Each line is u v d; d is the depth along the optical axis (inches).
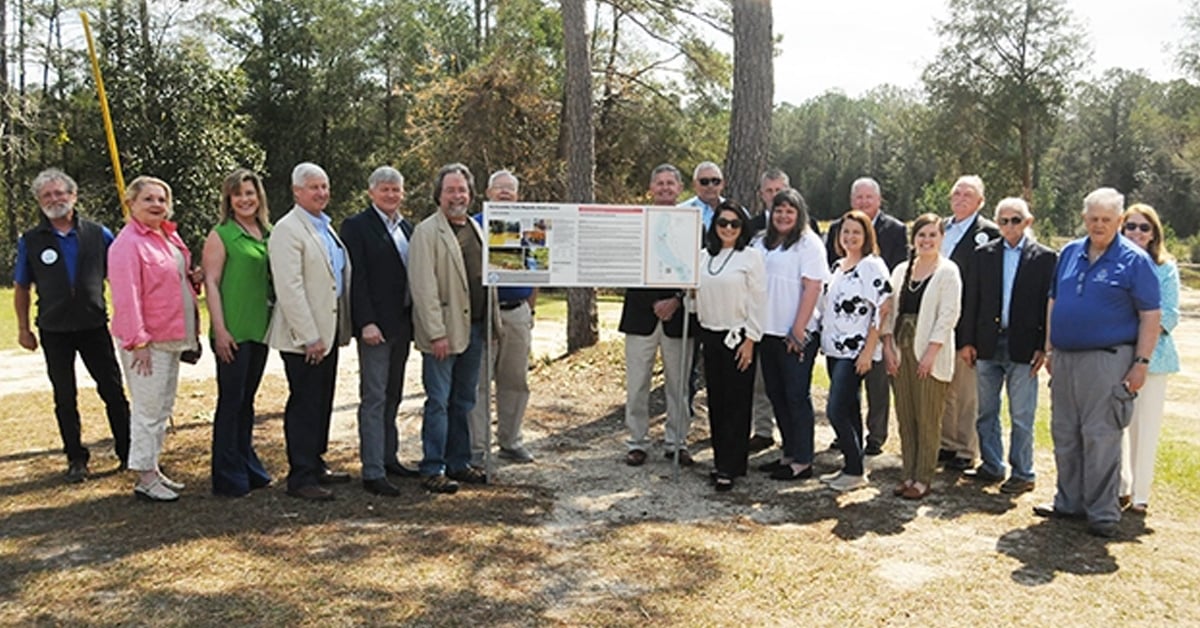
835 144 3041.3
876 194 274.7
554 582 163.5
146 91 1000.9
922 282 224.2
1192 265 1653.5
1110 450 195.3
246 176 206.4
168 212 204.4
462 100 964.0
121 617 144.0
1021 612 155.0
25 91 1052.5
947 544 188.9
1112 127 2564.0
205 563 166.7
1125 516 210.2
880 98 2910.9
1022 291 226.7
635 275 223.5
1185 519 208.4
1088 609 156.7
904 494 222.4
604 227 221.6
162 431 206.7
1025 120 1284.4
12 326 560.7
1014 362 228.7
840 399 229.6
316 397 207.6
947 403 253.6
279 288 197.6
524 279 219.8
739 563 175.0
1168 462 258.4
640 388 251.8
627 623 147.1
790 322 235.9
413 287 213.8
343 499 208.7
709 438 286.2
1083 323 197.6
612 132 987.9
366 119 1478.8
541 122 965.8
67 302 221.3
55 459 242.5
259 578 160.4
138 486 205.8
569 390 361.1
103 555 170.1
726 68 807.7
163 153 998.4
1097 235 198.1
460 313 217.0
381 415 213.9
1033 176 2057.1
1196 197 2001.7
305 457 208.2
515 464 249.8
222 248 202.5
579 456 261.1
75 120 1092.5
